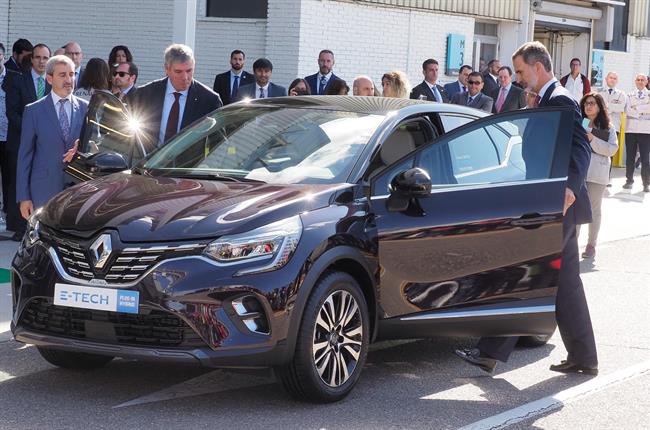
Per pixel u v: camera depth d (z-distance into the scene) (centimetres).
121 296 606
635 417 663
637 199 1938
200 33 1980
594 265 1262
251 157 720
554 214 726
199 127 779
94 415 618
